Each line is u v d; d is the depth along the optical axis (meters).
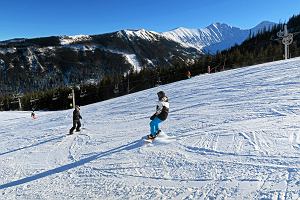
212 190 6.95
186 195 6.96
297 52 88.44
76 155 12.39
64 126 23.06
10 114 63.75
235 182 7.10
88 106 37.34
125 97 36.78
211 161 8.63
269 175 7.13
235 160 8.38
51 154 13.54
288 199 5.98
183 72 97.62
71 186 8.81
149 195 7.29
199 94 23.69
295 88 17.70
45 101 108.94
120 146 12.20
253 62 89.94
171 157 9.56
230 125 11.79
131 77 105.25
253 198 6.26
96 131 17.33
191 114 15.81
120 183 8.34
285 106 13.36
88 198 7.73
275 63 33.06
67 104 105.44
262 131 10.35
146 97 31.06
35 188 9.18
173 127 13.33
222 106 16.41
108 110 27.23
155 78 101.56
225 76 31.38
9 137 22.28
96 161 10.76
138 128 15.63
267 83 21.30
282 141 9.14
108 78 107.56
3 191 9.38
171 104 21.47
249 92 19.27
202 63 96.94
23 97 114.12
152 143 11.45
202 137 10.94
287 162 7.64
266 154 8.38
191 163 8.77
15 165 12.52
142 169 9.06
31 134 21.50
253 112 13.29
